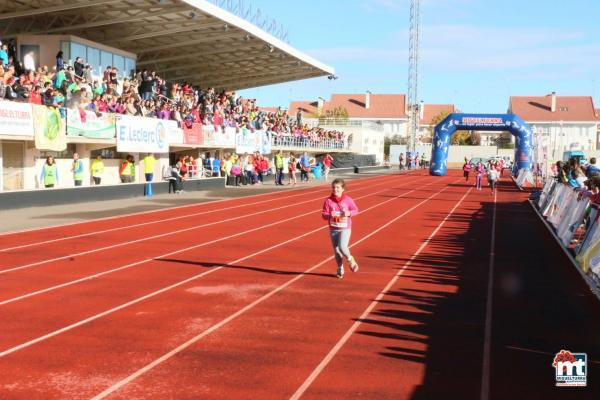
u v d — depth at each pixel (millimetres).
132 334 7000
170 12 27734
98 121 24719
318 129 62500
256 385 5484
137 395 5234
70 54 28281
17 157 22734
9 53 25125
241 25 32688
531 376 5770
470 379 5680
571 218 14391
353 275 10578
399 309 8227
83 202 24062
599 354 6445
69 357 6203
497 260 12234
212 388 5406
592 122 116250
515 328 7379
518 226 18312
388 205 25969
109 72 29031
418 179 51344
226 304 8414
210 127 34812
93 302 8484
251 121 43812
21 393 5262
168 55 39406
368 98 126562
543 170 42219
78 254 12508
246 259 12117
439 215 21703
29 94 21375
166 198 27547
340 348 6547
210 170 35688
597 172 15156
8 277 10148
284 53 40375
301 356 6281
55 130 22094
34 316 7742
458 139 110500
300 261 11945
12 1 25125
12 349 6445
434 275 10641
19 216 19219
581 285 9891
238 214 21234
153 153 31703
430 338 6941
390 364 6062
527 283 10016
